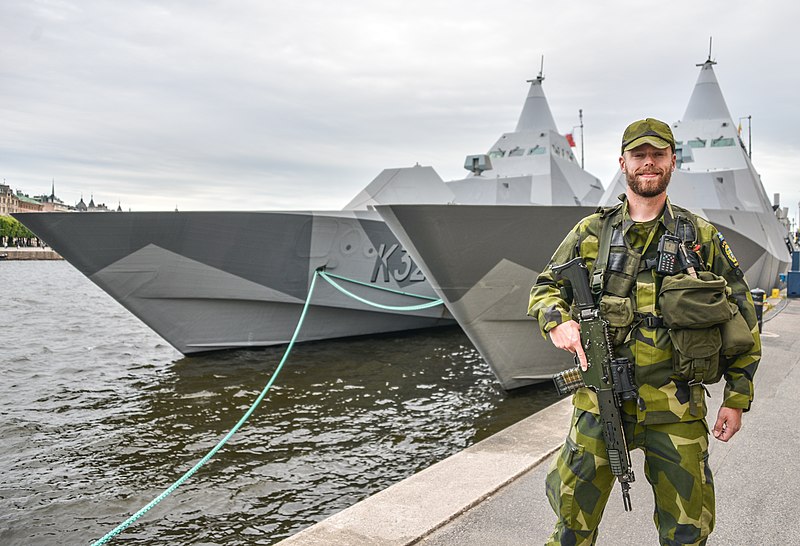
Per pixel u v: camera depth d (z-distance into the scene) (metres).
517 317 8.45
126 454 6.72
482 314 8.35
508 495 3.42
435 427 7.45
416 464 6.30
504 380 8.82
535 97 17.34
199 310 11.28
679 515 1.94
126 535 4.92
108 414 8.23
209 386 9.55
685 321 1.86
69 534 4.97
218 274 10.94
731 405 1.98
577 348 2.01
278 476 6.02
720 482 3.69
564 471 2.08
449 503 3.27
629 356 1.98
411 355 11.80
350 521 3.07
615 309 2.00
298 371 10.45
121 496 5.64
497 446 4.24
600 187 17.27
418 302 12.74
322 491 5.68
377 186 13.29
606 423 1.98
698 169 14.90
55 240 10.04
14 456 6.68
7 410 8.47
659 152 2.00
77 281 50.28
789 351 8.41
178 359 11.66
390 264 12.10
